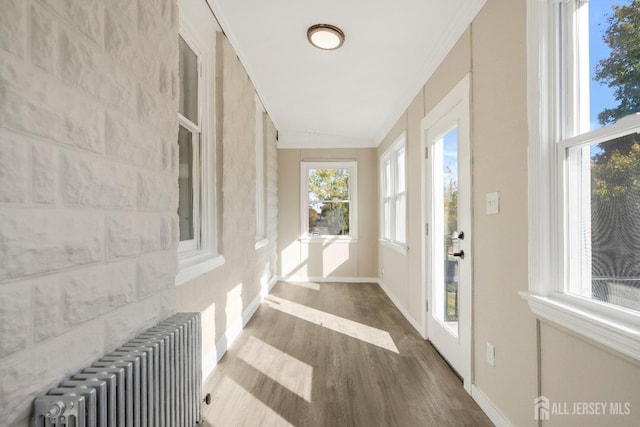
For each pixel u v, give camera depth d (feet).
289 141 17.04
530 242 4.43
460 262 6.79
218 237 7.66
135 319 3.61
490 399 5.53
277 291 14.73
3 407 2.15
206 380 6.63
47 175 2.48
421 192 9.33
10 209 2.20
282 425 5.26
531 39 4.38
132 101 3.59
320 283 16.62
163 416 3.43
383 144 15.72
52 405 2.33
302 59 8.85
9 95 2.18
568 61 4.07
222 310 7.73
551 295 4.19
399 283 12.05
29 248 2.33
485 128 5.80
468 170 6.44
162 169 4.22
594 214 3.69
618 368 3.16
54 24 2.54
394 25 7.21
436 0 6.34
